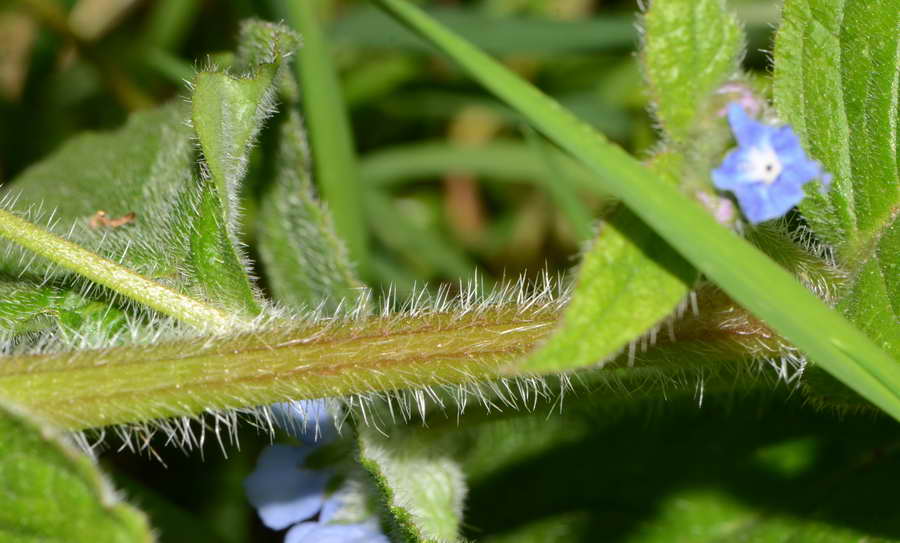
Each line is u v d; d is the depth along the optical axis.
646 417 0.31
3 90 0.38
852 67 0.25
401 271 0.35
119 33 0.38
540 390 0.28
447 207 0.39
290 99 0.29
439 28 0.27
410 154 0.37
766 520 0.30
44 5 0.36
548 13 0.39
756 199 0.23
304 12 0.33
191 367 0.25
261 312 0.26
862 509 0.29
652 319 0.22
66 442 0.22
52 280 0.27
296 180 0.30
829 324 0.23
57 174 0.32
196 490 0.34
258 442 0.33
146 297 0.26
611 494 0.31
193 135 0.27
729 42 0.23
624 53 0.37
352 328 0.25
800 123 0.26
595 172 0.24
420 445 0.28
